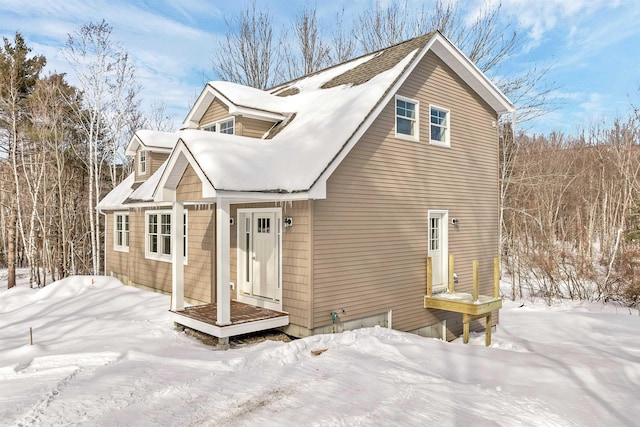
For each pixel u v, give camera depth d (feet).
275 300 30.30
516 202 78.02
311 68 90.27
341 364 21.47
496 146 42.52
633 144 91.30
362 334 26.96
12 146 70.74
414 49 33.73
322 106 34.17
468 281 38.55
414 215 33.60
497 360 23.85
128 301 39.24
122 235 53.78
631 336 37.40
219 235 25.63
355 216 29.14
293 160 28.14
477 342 35.32
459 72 38.09
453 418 15.71
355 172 29.17
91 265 83.61
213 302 35.55
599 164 94.79
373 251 30.35
